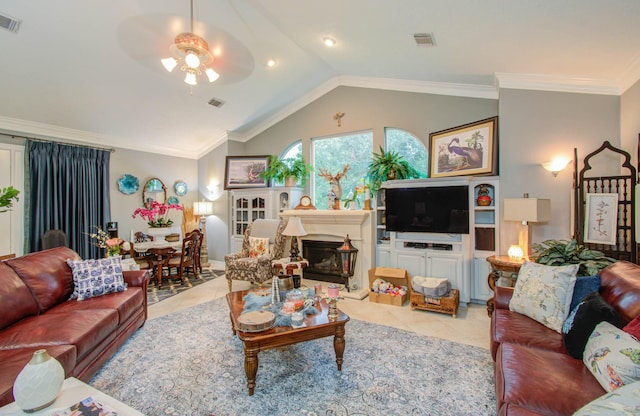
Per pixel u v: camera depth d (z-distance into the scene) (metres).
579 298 2.01
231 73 4.38
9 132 4.22
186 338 2.86
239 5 3.12
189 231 6.40
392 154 4.43
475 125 3.81
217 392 2.03
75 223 4.79
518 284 2.36
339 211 4.41
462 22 2.61
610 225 2.90
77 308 2.51
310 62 4.40
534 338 1.88
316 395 1.98
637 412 0.90
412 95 4.48
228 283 4.54
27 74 3.56
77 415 1.24
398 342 2.73
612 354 1.33
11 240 4.23
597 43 2.54
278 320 2.18
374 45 3.45
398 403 1.90
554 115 3.34
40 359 1.31
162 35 3.45
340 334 2.28
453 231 3.74
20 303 2.32
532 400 1.29
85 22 3.10
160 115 5.04
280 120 5.82
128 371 2.29
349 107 5.01
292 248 4.38
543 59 2.99
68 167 4.72
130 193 5.61
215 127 5.80
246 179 5.82
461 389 2.03
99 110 4.52
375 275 4.17
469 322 3.20
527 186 3.46
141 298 3.09
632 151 2.89
